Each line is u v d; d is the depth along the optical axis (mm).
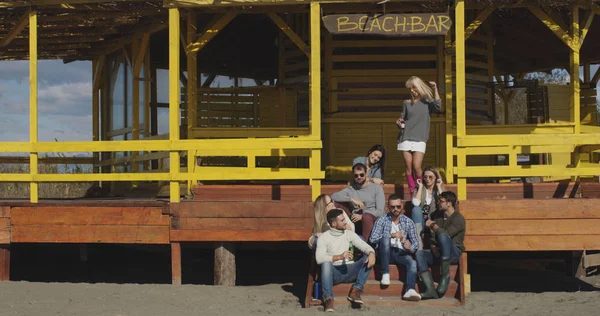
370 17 10250
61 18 12078
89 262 14945
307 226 10672
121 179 10961
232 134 12898
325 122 14008
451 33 13445
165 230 10992
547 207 10320
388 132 13969
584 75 17031
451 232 9625
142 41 14664
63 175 11156
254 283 12109
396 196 9547
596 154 14125
